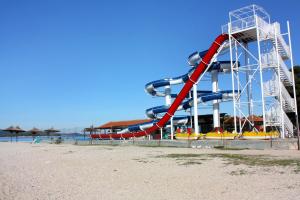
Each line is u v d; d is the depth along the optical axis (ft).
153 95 199.52
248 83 136.77
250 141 112.16
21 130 299.17
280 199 36.42
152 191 43.68
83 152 120.16
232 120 191.31
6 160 94.43
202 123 200.23
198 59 170.30
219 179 51.06
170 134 187.42
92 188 47.01
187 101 179.22
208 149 117.39
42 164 81.05
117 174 60.08
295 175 51.75
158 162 77.36
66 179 55.93
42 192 44.93
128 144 169.99
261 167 61.93
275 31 132.57
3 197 41.96
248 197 38.09
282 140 107.65
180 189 44.42
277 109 128.47
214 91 167.22
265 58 131.44
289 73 134.82
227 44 150.10
